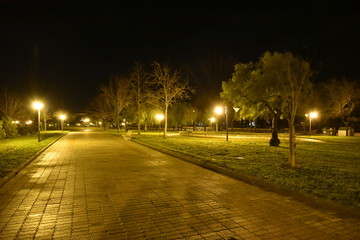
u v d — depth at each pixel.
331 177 8.31
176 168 10.76
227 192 7.20
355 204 5.75
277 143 18.75
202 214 5.58
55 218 5.39
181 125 59.94
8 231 4.79
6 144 20.95
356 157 13.02
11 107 46.56
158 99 29.59
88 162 12.38
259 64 17.86
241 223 5.12
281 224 5.07
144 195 6.94
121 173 9.77
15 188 7.69
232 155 13.62
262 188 7.60
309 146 19.12
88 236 4.59
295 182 7.65
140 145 21.19
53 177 9.12
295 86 10.57
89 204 6.25
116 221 5.23
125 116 49.56
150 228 4.91
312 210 5.80
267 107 18.55
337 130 38.25
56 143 23.41
